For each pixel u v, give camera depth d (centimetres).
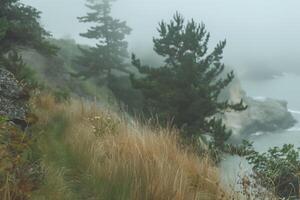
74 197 460
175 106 1766
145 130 713
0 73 721
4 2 1555
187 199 463
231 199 488
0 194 369
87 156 596
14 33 1526
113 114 1023
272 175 592
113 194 477
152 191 462
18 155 396
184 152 684
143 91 1900
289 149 675
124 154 574
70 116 980
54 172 499
